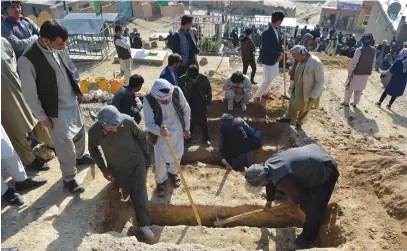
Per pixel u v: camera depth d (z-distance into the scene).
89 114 7.17
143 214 4.69
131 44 15.22
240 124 6.02
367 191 4.90
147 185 5.60
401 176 4.81
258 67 11.82
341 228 4.33
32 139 5.51
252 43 8.91
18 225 4.14
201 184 5.66
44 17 15.26
